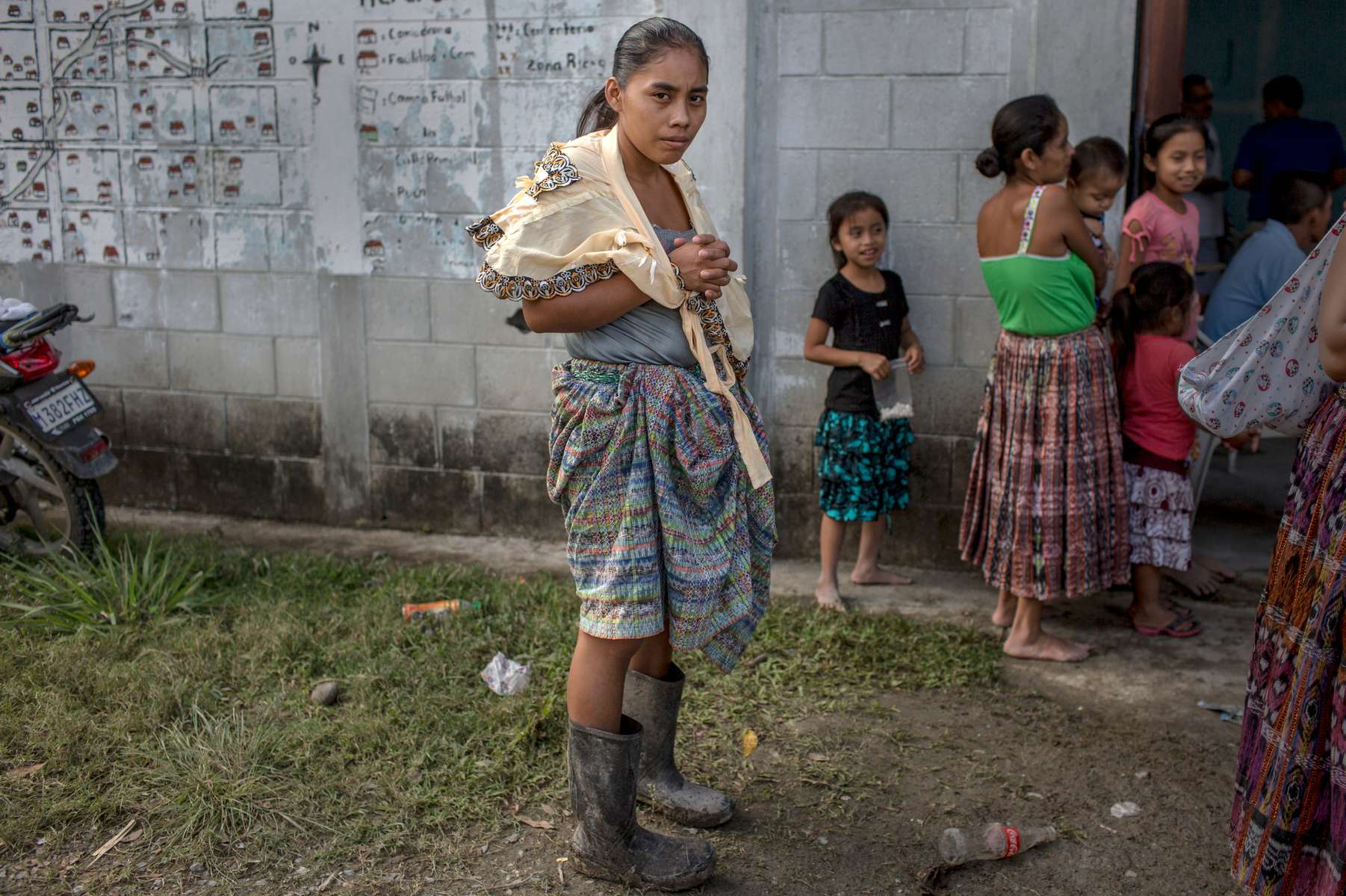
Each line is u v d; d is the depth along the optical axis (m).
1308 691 2.19
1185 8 4.51
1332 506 2.17
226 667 3.79
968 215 4.56
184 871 2.81
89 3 5.23
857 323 4.38
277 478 5.48
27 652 3.83
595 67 4.77
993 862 2.89
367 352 5.25
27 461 4.75
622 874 2.76
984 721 3.59
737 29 4.48
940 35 4.46
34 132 5.40
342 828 2.97
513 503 5.24
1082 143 4.16
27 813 2.98
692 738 3.45
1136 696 3.76
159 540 4.98
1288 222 4.93
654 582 2.57
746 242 4.69
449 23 4.89
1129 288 4.15
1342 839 2.13
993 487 4.02
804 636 4.10
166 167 5.30
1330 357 2.16
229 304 5.36
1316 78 8.30
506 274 2.42
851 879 2.83
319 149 5.12
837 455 4.38
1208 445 4.74
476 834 2.97
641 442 2.57
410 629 4.05
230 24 5.10
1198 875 2.84
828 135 4.63
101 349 5.55
